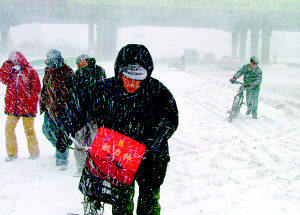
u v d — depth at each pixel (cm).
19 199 404
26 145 655
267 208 358
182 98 1353
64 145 283
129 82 250
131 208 272
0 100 1123
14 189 436
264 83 2272
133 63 245
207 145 687
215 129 838
